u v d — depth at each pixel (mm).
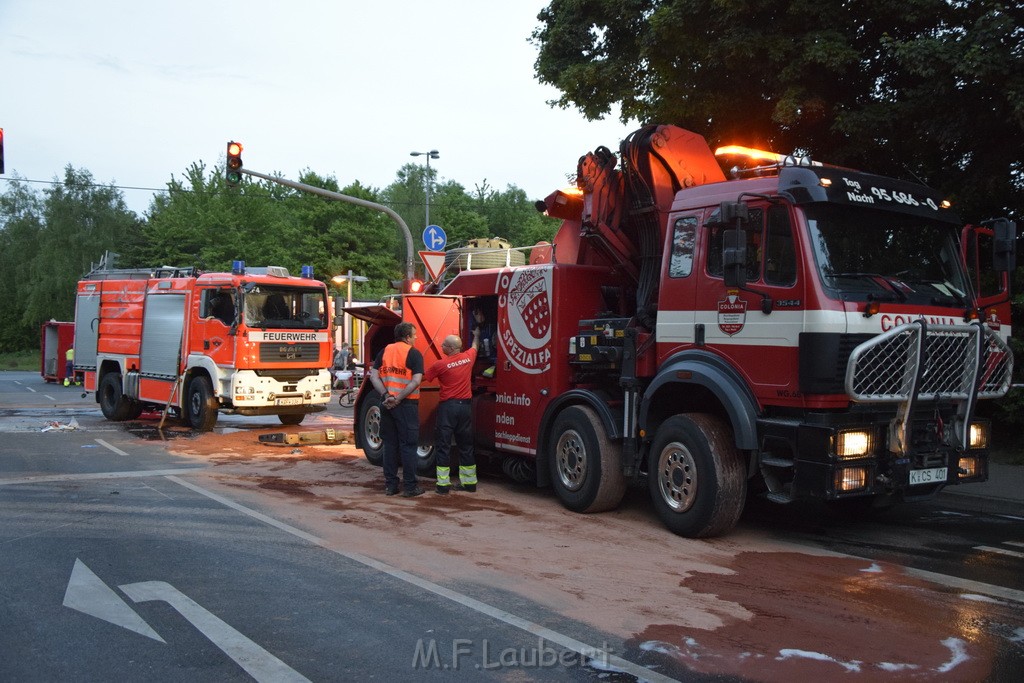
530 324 8664
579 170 8164
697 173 7934
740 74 11820
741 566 6102
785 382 6281
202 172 58031
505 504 8352
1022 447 11211
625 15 12516
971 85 9680
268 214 57344
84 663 4145
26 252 64562
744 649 4414
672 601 5230
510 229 74875
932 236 6973
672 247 7352
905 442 6230
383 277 52375
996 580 5816
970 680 4039
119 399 16609
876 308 6148
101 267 18500
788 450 6418
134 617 4820
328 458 11547
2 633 4551
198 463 10969
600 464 7660
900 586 5645
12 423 16141
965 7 10250
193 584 5465
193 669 4078
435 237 17844
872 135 10805
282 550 6355
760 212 6590
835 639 4586
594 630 4680
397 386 8586
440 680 3969
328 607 5027
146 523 7254
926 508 8492
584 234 8266
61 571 5734
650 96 13398
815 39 10719
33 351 64875
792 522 7730
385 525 7270
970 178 10641
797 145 12695
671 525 7035
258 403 14156
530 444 8625
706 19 11547
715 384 6664
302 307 14828
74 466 10570
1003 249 7164
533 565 6016
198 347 14586
